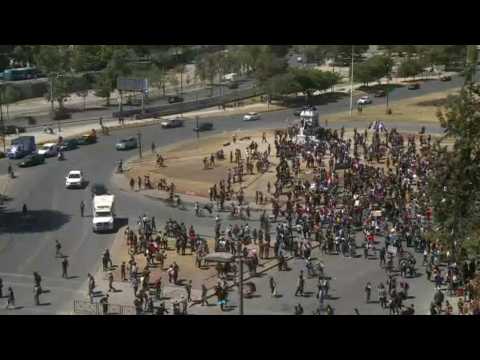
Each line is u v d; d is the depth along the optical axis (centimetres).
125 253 7588
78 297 6369
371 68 19562
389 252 6931
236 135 13962
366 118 15600
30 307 6112
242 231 7750
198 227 8475
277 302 6212
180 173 11100
